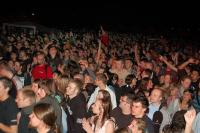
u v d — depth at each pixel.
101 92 6.01
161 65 12.34
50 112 4.85
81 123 6.75
